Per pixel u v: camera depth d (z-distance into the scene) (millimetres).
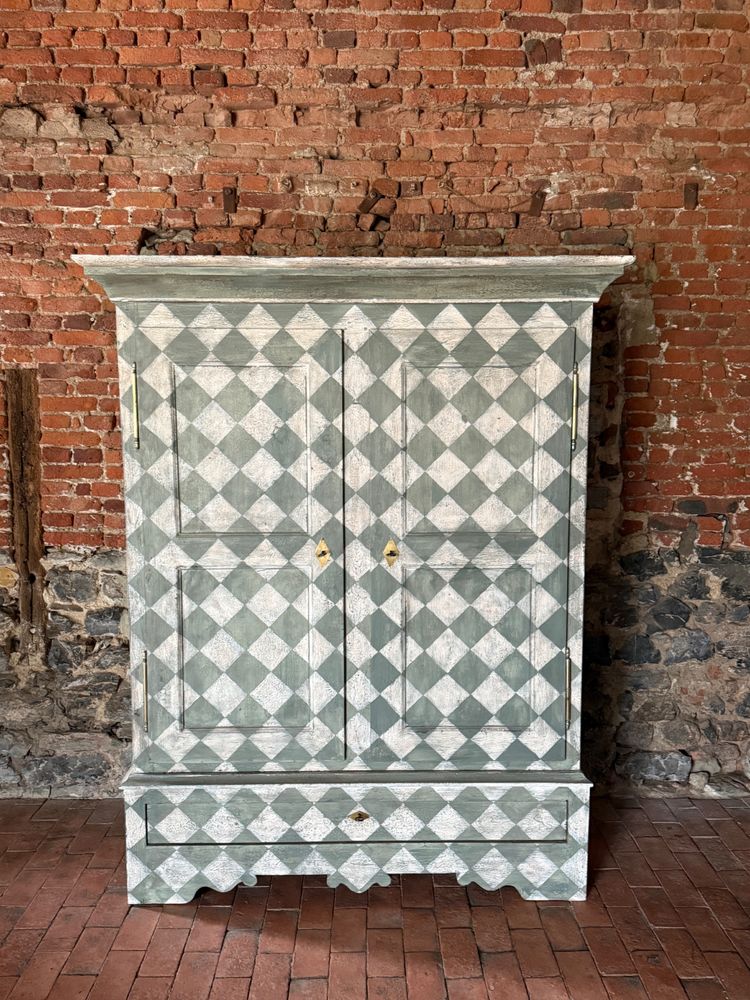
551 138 3143
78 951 2355
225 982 2232
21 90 3082
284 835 2572
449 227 3178
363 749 2580
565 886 2598
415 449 2502
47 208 3139
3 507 3232
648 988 2219
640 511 3268
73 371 3195
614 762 3350
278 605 2541
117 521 3246
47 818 3121
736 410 3230
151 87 3090
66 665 3268
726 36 3076
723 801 3271
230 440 2496
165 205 3146
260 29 3061
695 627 3307
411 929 2461
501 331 2461
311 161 3135
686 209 3170
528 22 3061
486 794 2555
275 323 2451
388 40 3076
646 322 3201
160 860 2564
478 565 2533
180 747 2568
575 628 2555
